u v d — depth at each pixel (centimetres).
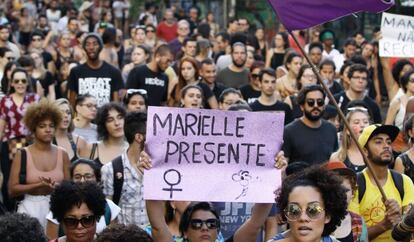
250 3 3916
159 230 1061
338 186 909
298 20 1212
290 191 909
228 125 1066
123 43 3484
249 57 2691
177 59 2694
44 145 1456
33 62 2373
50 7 4081
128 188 1331
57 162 1463
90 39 2131
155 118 1058
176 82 2164
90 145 1612
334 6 1213
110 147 1606
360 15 3547
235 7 3928
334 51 2788
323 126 1619
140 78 2166
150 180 1055
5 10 4084
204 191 1059
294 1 1212
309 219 901
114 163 1338
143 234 899
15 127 1822
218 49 3009
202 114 1062
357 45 2980
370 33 3581
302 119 1617
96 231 1141
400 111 1916
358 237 1146
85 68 2150
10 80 1847
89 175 1327
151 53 2752
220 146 1065
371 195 1234
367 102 1959
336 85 2219
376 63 2580
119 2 4306
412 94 1908
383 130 1243
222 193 1062
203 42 2566
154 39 3350
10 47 2719
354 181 1185
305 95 1600
